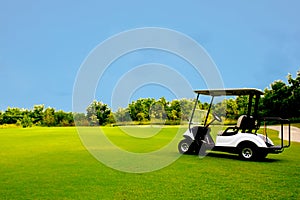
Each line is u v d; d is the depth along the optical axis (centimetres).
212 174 613
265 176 594
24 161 781
